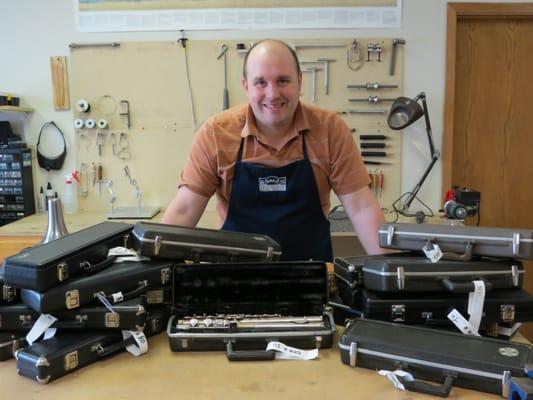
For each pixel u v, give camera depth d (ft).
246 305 4.02
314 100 10.38
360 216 5.64
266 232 5.78
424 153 10.43
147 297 3.90
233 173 5.67
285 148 5.60
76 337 3.49
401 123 9.57
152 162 10.77
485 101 10.66
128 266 3.86
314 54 10.25
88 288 3.53
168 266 3.99
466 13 10.10
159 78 10.51
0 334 3.53
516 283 3.82
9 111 10.50
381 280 3.73
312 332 3.61
